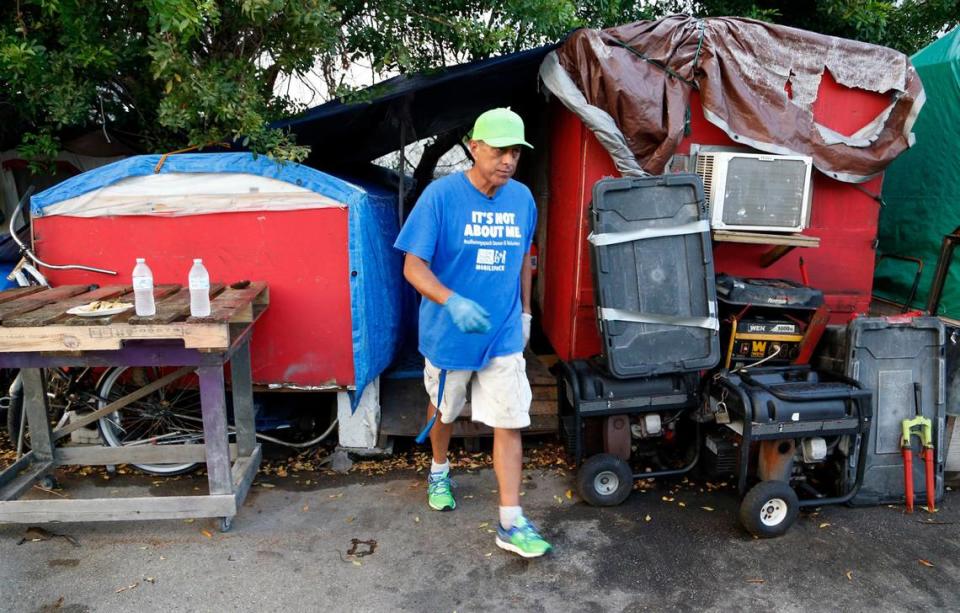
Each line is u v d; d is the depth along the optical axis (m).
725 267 4.30
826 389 3.16
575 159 4.30
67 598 2.68
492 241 2.78
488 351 2.81
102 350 2.77
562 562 2.95
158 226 3.60
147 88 4.52
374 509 3.41
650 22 3.90
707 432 3.57
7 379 4.24
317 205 3.58
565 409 3.72
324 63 4.46
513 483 2.93
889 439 3.42
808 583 2.80
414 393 4.41
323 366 3.77
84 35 3.74
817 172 4.15
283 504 3.46
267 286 3.59
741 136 3.90
